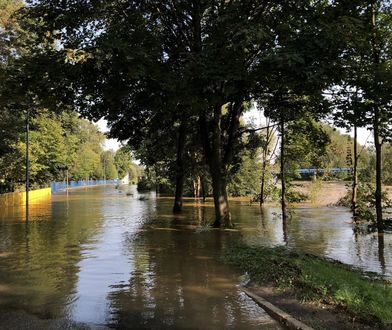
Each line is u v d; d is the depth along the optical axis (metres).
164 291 7.75
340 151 30.95
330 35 11.09
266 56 10.84
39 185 49.25
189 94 11.89
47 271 9.43
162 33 15.60
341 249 12.45
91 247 12.48
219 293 7.57
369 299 6.64
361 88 13.81
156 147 26.88
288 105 16.84
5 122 26.34
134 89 13.48
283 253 10.72
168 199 37.69
